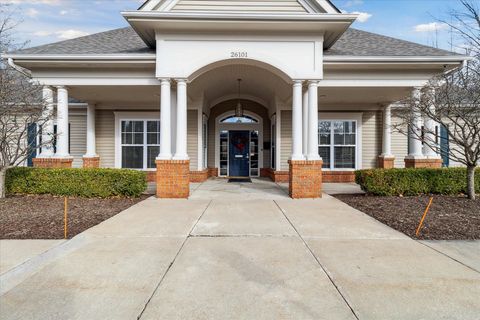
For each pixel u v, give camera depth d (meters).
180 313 2.49
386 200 7.31
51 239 4.41
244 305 2.61
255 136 14.18
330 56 8.27
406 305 2.62
